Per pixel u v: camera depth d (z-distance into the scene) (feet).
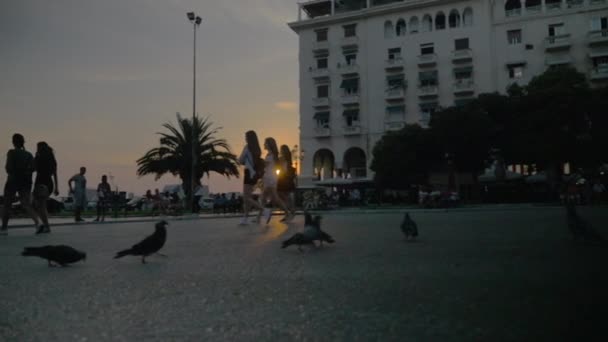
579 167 132.26
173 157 141.69
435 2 183.62
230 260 16.35
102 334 7.45
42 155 35.19
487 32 178.40
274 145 39.34
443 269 13.46
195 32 124.47
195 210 100.37
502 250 17.69
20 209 93.76
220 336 7.22
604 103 122.93
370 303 9.29
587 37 167.73
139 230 36.99
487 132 130.93
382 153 150.51
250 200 38.22
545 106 129.08
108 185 60.85
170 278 12.78
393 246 20.02
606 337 6.81
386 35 193.67
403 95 186.19
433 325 7.61
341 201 139.13
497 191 149.69
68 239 28.04
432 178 158.10
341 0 205.87
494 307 8.74
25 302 9.89
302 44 206.59
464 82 178.29
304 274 13.06
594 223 31.91
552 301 9.14
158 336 7.29
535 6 174.81
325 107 200.03
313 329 7.51
